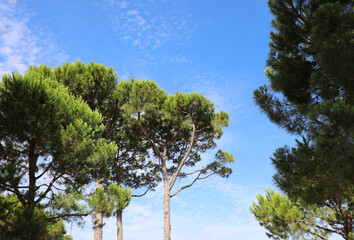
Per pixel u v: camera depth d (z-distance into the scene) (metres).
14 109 6.77
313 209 9.41
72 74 11.94
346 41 5.95
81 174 8.34
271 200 10.25
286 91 8.34
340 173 5.20
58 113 7.51
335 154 4.98
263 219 10.27
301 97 8.38
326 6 5.92
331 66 6.04
